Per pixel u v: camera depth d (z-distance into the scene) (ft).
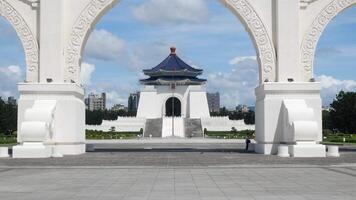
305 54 78.89
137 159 67.67
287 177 46.78
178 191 37.47
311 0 79.00
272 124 76.13
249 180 44.42
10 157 71.31
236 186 40.29
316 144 71.97
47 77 76.74
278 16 77.77
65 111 75.56
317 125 72.38
